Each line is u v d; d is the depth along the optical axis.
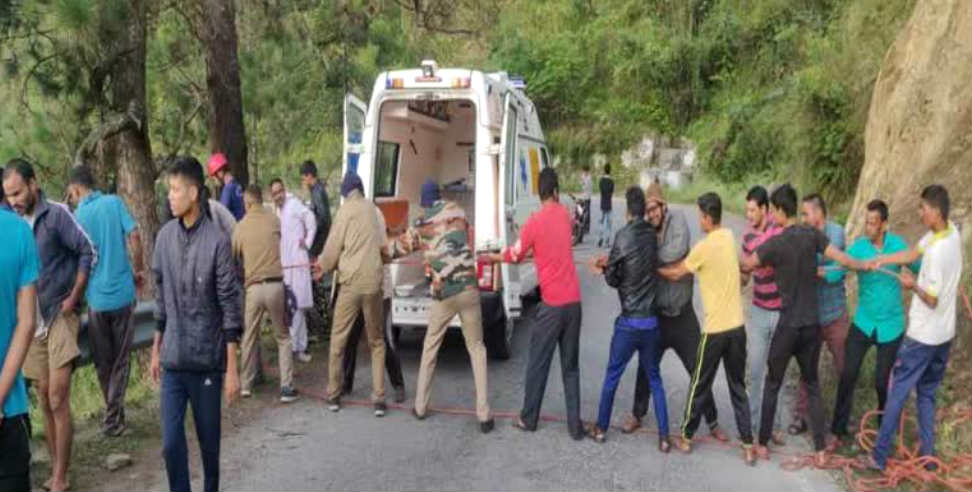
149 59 11.99
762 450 6.21
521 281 9.88
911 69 10.17
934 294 5.56
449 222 6.81
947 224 5.65
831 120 17.09
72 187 6.28
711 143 35.38
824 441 6.07
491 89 8.67
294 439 6.55
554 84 42.41
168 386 4.89
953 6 9.95
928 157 9.36
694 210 27.19
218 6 10.58
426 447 6.39
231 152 11.00
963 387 6.71
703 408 6.30
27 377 5.41
